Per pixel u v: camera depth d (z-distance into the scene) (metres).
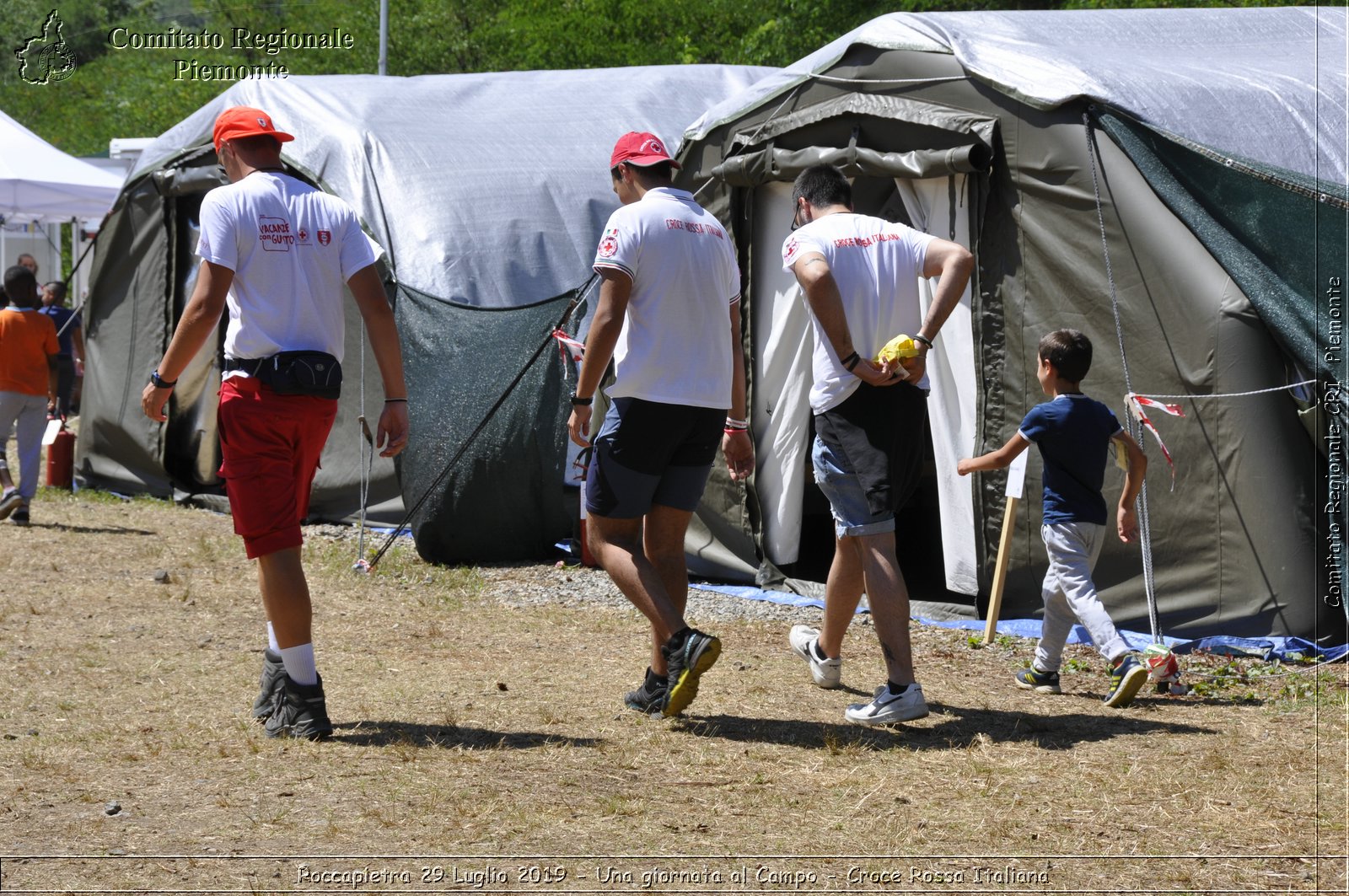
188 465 36.75
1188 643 20.81
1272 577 20.48
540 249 32.19
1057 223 22.08
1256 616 20.62
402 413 15.03
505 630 21.80
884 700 15.46
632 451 15.20
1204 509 20.94
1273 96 22.31
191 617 22.17
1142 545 20.98
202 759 14.11
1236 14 26.78
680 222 15.27
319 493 33.06
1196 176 20.69
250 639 20.53
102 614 22.28
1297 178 19.98
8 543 29.39
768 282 26.31
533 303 29.81
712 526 27.53
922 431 15.91
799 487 26.38
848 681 18.27
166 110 106.56
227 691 17.19
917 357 15.17
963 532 23.72
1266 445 20.39
